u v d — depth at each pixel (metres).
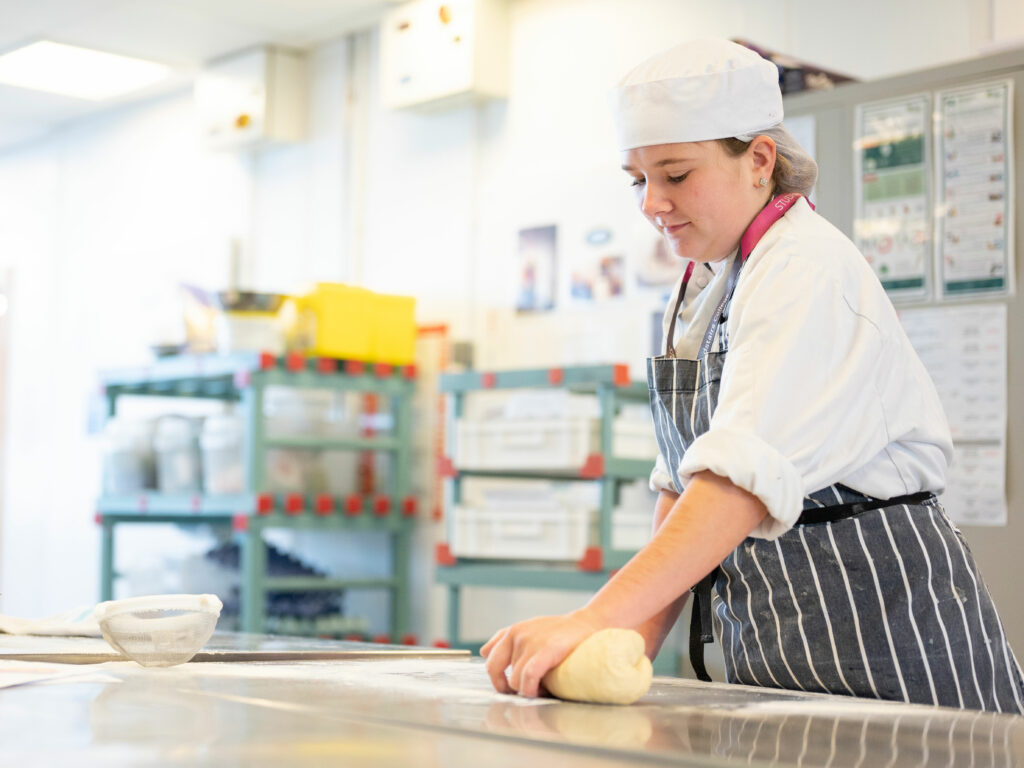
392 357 4.63
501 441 3.65
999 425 2.70
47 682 1.17
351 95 5.10
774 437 1.24
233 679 1.22
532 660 1.11
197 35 5.10
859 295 1.33
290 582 4.39
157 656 1.33
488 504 3.69
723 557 1.21
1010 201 2.70
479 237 4.57
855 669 1.35
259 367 4.25
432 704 1.04
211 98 5.40
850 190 2.93
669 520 1.22
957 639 1.36
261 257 5.46
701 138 1.35
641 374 3.97
